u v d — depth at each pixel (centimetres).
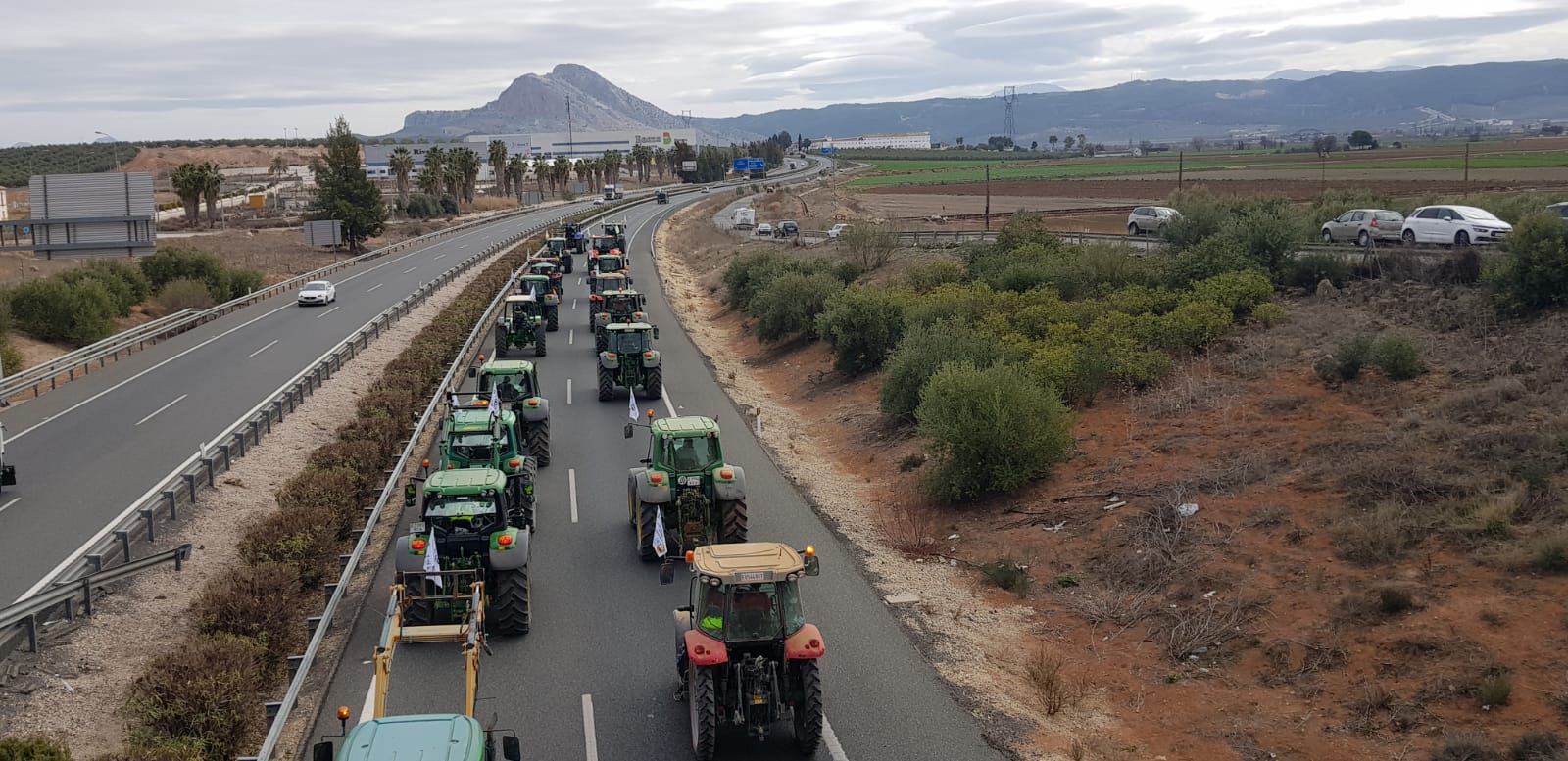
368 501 2175
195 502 2106
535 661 1454
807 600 1686
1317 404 2169
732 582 1164
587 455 2550
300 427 2784
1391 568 1470
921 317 3278
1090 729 1302
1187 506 1825
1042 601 1691
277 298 5819
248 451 2517
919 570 1845
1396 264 3061
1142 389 2545
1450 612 1330
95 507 2111
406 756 855
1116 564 1733
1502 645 1246
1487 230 3578
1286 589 1506
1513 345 2236
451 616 1476
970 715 1323
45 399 3189
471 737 891
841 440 2792
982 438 2105
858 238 5238
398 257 7988
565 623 1584
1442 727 1163
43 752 1074
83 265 5656
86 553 1780
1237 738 1238
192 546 1903
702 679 1152
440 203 12812
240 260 7456
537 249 7344
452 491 1500
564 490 2273
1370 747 1169
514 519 1772
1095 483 2064
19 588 1691
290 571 1639
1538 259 2411
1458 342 2364
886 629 1583
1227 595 1539
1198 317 2783
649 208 13238
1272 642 1402
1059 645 1542
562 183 18588
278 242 8962
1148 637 1518
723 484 1786
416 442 2625
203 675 1294
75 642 1480
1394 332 2448
